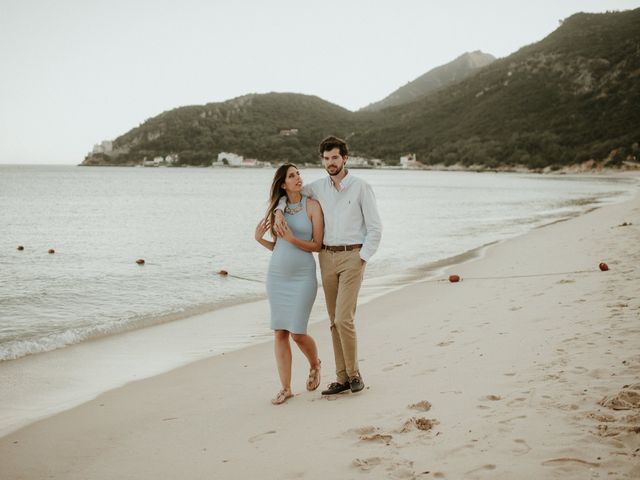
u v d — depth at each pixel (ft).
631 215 65.41
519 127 595.88
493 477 8.64
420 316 23.66
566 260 34.35
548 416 10.68
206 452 11.04
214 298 32.14
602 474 8.38
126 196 169.89
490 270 35.47
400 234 65.36
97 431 12.89
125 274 40.52
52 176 393.29
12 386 16.90
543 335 16.85
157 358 20.01
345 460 9.92
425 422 11.07
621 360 13.46
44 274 40.45
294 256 13.73
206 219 90.63
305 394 14.53
